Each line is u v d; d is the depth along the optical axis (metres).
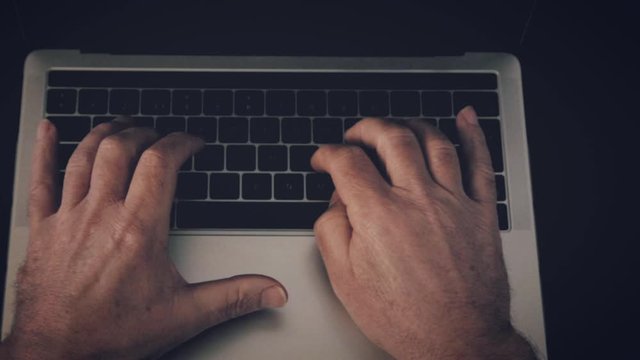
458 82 1.20
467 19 1.25
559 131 1.21
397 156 1.12
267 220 1.13
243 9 1.25
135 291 1.07
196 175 1.14
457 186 1.12
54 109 1.17
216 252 1.11
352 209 1.10
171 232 1.11
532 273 1.11
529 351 1.08
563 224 1.17
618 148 1.21
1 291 1.10
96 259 1.08
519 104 1.19
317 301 1.09
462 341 1.07
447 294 1.08
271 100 1.18
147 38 1.22
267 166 1.15
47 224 1.11
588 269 1.16
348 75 1.20
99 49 1.21
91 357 1.05
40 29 1.22
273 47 1.23
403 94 1.20
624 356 1.13
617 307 1.14
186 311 1.08
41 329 1.06
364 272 1.09
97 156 1.12
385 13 1.25
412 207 1.10
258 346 1.08
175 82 1.19
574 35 1.25
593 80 1.23
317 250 1.11
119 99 1.18
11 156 1.17
